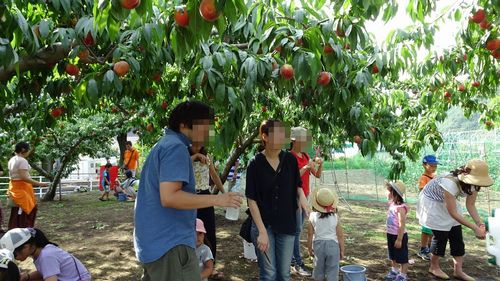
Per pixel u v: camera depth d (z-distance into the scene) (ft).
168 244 6.32
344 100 9.57
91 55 9.53
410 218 25.25
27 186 18.13
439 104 19.53
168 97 14.10
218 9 4.90
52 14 9.07
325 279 12.78
